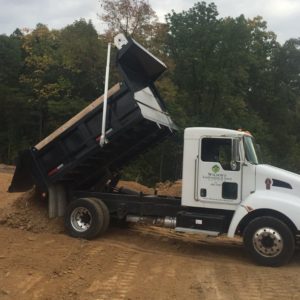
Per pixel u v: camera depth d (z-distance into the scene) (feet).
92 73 152.35
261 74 189.78
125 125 33.30
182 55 155.63
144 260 29.27
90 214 34.73
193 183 32.53
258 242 29.63
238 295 22.90
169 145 115.96
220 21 158.61
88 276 24.75
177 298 22.06
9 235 33.81
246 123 156.35
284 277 26.58
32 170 36.94
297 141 213.87
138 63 35.35
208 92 158.61
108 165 37.73
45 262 26.84
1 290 21.90
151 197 35.04
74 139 35.27
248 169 31.37
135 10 135.95
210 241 37.65
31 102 186.29
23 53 215.31
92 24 152.87
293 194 30.32
